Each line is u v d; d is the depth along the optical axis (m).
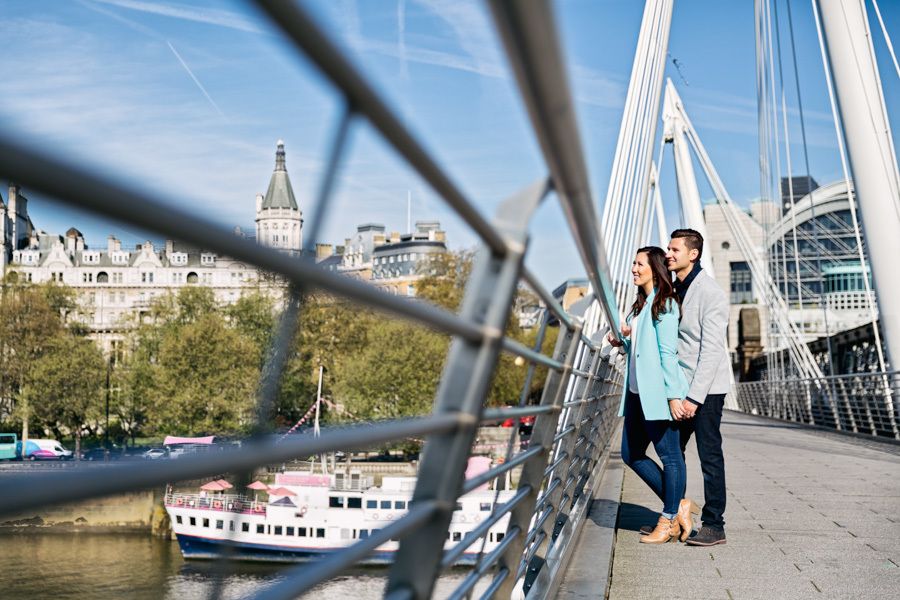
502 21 0.77
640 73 14.13
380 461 18.98
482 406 1.26
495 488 1.88
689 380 4.79
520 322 24.95
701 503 6.54
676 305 4.71
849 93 15.17
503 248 1.26
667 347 4.69
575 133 1.26
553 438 2.52
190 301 41.62
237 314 40.16
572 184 1.54
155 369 41.12
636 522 5.48
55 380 39.78
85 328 42.56
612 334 5.04
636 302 4.97
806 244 85.44
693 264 4.86
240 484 0.60
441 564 1.29
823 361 35.41
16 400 39.12
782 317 33.19
